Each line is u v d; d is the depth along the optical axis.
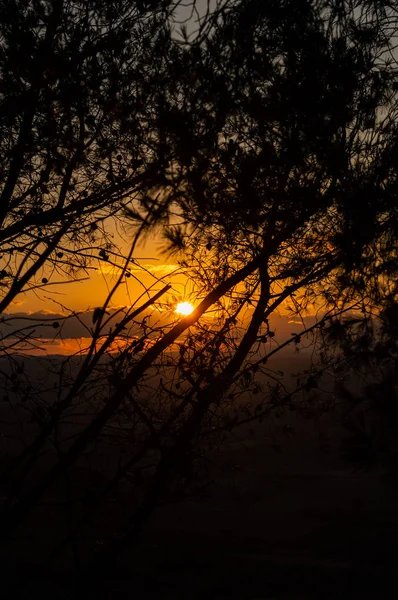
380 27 5.79
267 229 5.82
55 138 5.81
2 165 6.05
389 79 5.65
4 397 5.25
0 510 5.26
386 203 5.25
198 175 5.07
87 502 5.39
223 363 6.70
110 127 5.96
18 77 5.65
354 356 4.86
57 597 6.17
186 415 6.81
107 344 5.09
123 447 6.11
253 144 5.46
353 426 3.99
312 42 5.42
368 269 5.21
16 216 6.21
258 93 5.23
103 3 5.71
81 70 5.71
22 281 5.48
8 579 6.76
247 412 6.62
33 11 5.62
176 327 5.80
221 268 6.42
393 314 4.70
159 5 5.56
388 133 5.58
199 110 5.11
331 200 5.46
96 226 6.35
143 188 5.55
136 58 5.73
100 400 6.08
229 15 5.12
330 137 5.34
